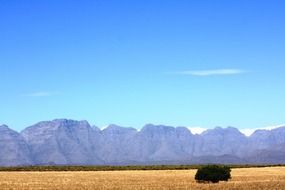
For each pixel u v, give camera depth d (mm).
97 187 79500
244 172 134625
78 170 164625
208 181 92938
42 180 98812
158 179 102125
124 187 79438
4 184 85688
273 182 92750
